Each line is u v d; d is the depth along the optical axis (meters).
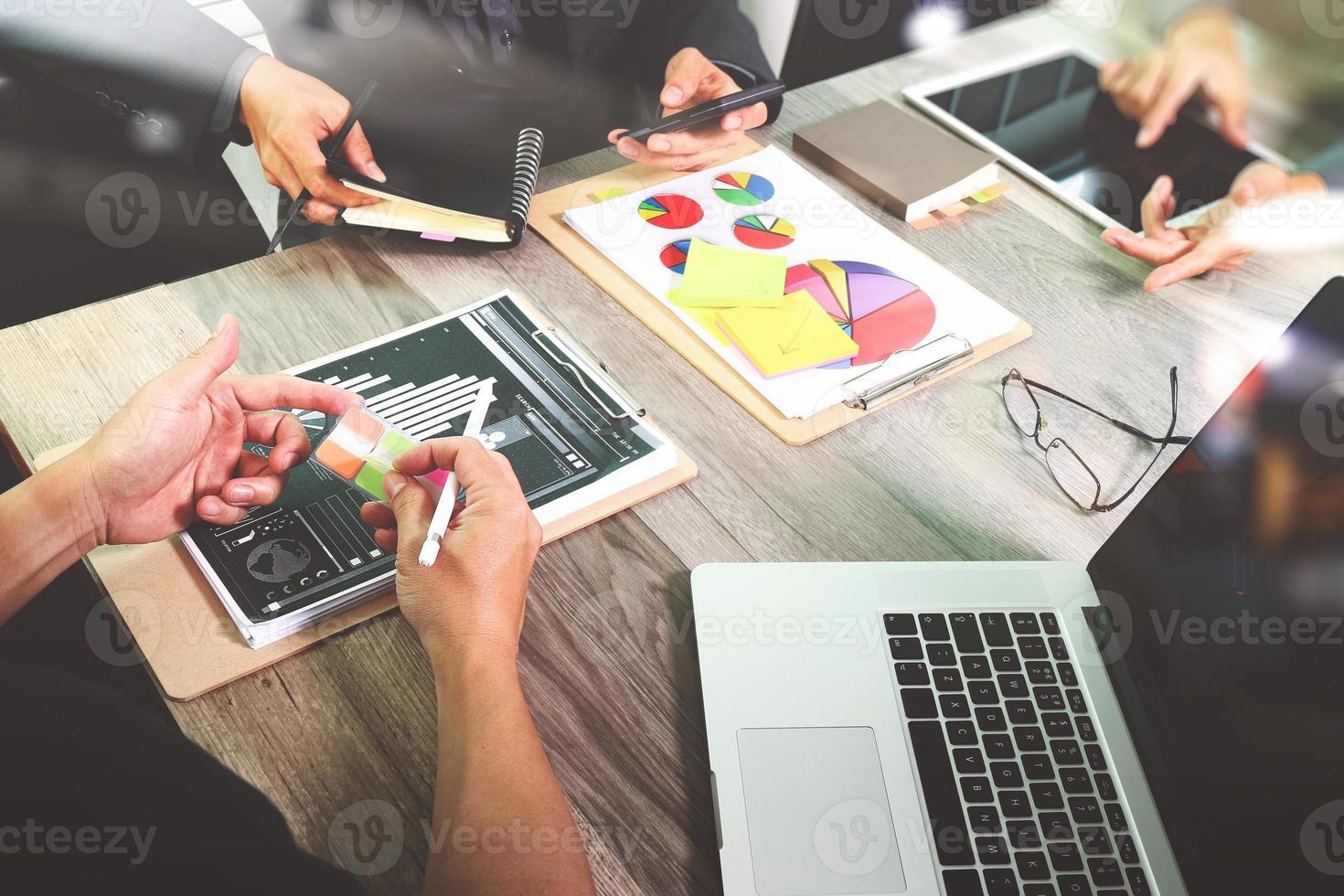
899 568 0.80
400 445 0.74
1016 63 1.41
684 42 1.48
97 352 0.95
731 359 0.99
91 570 0.76
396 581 0.70
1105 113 1.33
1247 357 1.04
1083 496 0.89
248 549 0.76
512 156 1.51
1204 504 0.70
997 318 1.04
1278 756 0.59
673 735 0.70
